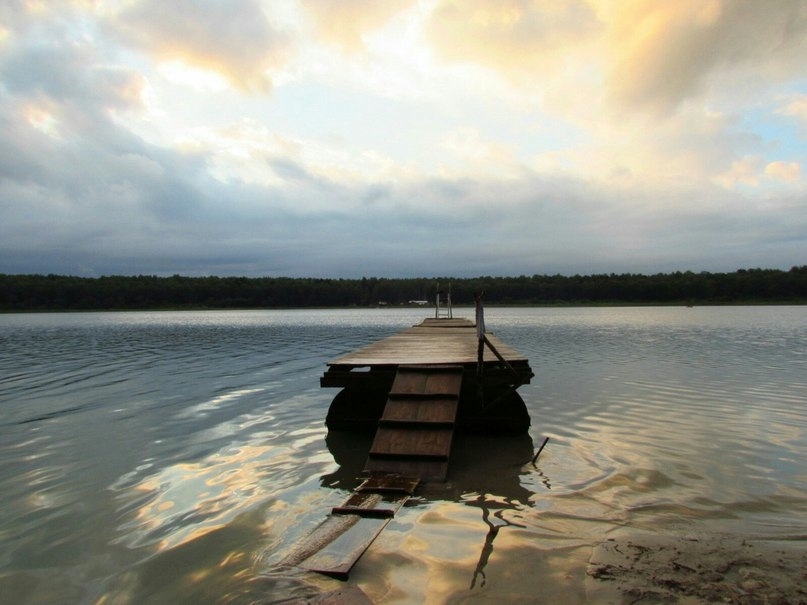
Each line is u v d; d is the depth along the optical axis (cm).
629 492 593
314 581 403
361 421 903
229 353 2253
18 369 1761
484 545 461
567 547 455
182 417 1019
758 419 938
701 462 700
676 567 414
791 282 11312
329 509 558
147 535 497
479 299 808
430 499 576
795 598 365
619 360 1852
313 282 13062
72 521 532
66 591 402
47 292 11019
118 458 752
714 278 12138
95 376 1580
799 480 627
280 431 911
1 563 447
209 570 427
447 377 790
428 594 381
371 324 4950
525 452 767
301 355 2161
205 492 613
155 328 4562
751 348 2269
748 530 488
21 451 791
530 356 1984
